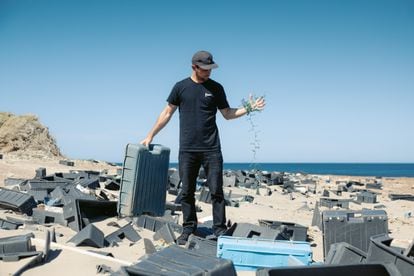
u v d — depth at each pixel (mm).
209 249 5094
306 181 28203
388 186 33188
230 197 15312
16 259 4273
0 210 8047
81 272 4145
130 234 6664
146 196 5777
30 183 10656
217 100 5555
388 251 3797
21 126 37906
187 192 5793
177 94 5574
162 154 5980
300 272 3025
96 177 13914
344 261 4168
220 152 5633
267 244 4777
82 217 7227
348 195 21984
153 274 2920
